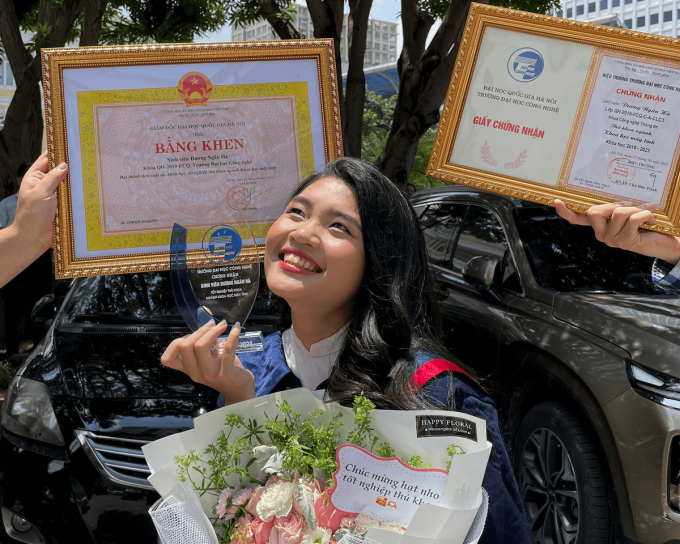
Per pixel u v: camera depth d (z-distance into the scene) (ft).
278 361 4.86
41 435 8.63
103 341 10.30
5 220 19.97
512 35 5.31
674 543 8.36
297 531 3.58
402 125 20.44
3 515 8.42
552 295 11.70
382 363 4.34
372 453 3.80
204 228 4.95
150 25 28.63
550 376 10.64
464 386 4.21
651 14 212.64
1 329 22.30
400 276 4.54
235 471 3.84
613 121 5.25
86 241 5.10
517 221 13.51
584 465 9.54
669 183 5.19
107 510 8.20
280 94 5.35
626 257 12.85
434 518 3.31
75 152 5.09
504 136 5.35
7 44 26.11
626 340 9.79
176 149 5.23
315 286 4.33
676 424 8.51
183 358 4.23
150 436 8.50
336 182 4.52
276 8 23.09
